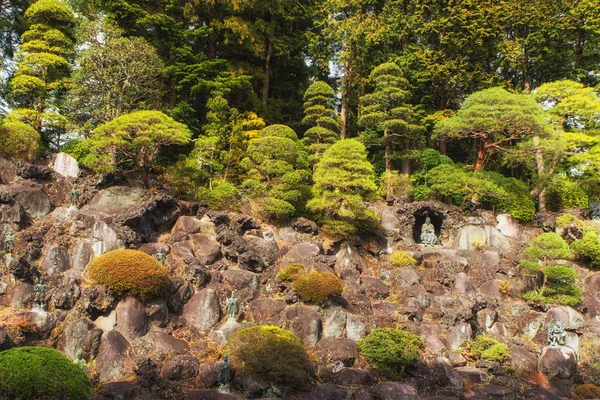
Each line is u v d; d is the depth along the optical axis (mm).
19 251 21891
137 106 32031
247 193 30031
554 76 42375
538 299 26062
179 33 36219
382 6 42625
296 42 42250
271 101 41406
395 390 19312
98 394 16422
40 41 31438
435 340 22797
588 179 36719
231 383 18203
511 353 22922
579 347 24281
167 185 29547
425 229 31984
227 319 21938
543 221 33406
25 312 19172
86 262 22703
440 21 38719
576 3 40469
